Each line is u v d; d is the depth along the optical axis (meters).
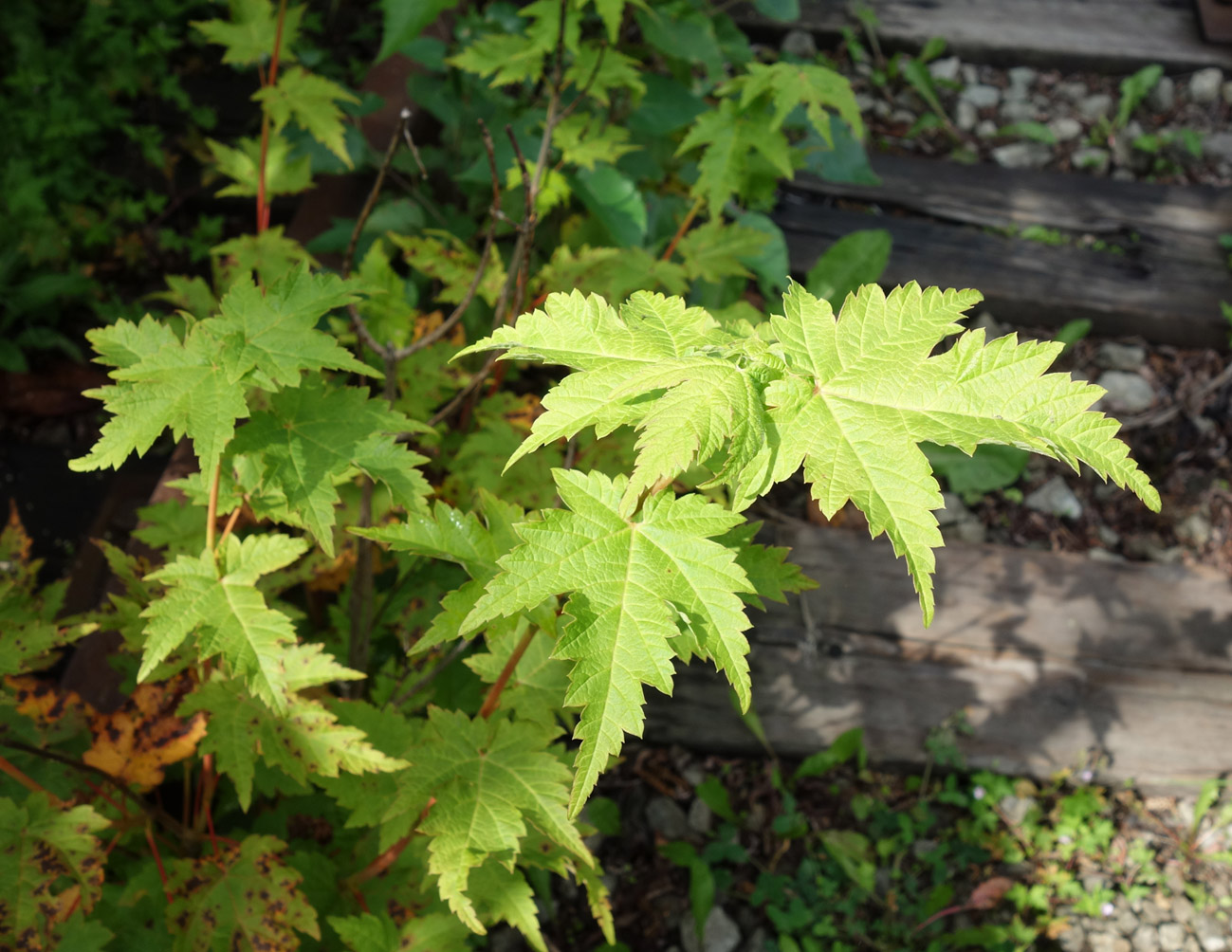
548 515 0.97
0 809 1.46
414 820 1.54
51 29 4.47
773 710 2.99
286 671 1.51
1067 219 4.32
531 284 2.45
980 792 2.91
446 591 2.33
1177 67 4.89
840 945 2.67
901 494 0.87
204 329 1.32
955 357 0.92
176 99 4.25
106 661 2.30
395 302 2.31
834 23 4.94
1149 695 3.09
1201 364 3.98
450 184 3.41
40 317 3.65
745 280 3.48
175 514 2.12
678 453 0.83
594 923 2.66
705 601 0.94
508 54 2.32
